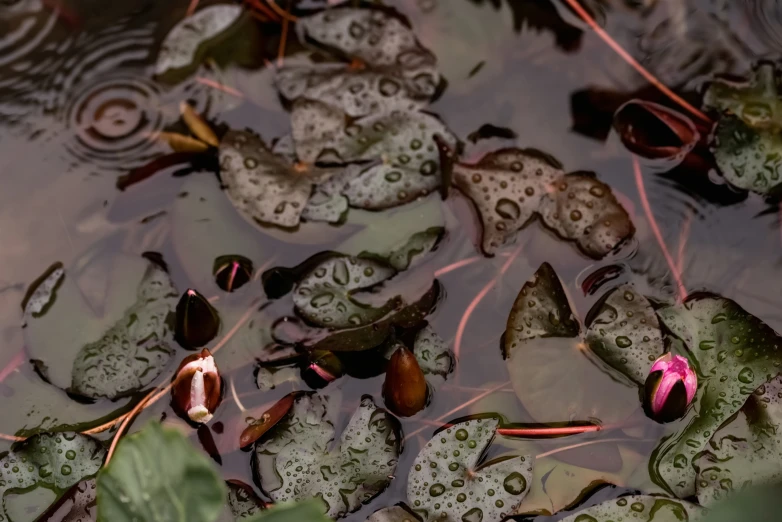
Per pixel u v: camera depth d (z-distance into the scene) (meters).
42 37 1.37
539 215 1.28
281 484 1.20
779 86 1.32
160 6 1.38
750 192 1.30
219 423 1.23
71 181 1.32
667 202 1.30
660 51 1.35
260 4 1.37
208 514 1.11
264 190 1.29
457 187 1.29
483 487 1.19
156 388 1.24
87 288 1.27
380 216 1.28
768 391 1.21
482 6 1.37
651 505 1.19
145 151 1.33
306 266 1.28
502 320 1.26
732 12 1.36
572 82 1.35
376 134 1.31
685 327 1.24
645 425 1.22
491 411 1.23
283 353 1.25
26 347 1.25
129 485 1.11
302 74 1.35
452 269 1.28
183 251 1.28
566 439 1.22
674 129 1.32
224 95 1.35
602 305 1.25
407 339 1.25
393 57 1.35
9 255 1.29
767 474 1.19
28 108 1.35
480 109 1.34
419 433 1.22
